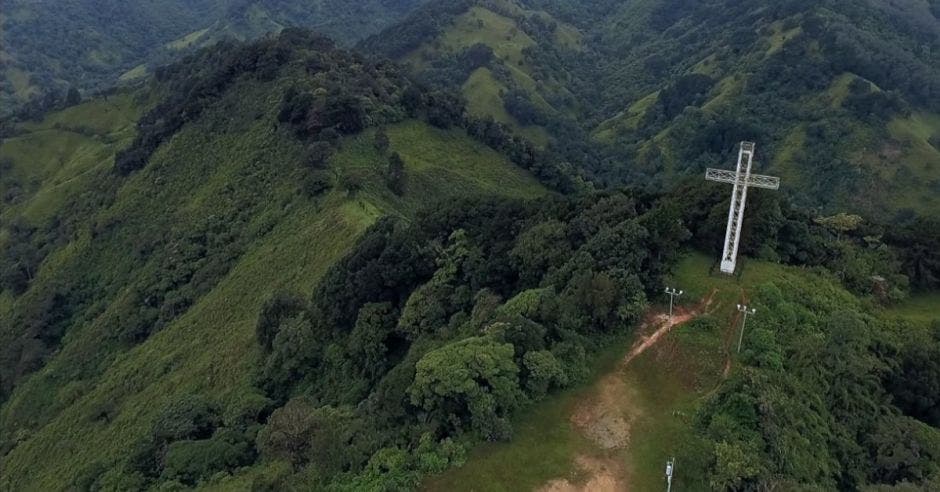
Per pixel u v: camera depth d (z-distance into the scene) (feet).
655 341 156.87
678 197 201.05
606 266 168.66
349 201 305.73
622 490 121.80
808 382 147.43
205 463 162.61
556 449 129.29
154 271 332.19
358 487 119.55
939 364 159.94
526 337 145.79
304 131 362.74
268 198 344.69
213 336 266.36
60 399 286.66
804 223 200.85
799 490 117.29
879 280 193.77
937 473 132.36
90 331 323.16
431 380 131.95
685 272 178.09
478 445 128.57
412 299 195.52
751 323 158.61
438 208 233.55
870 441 141.69
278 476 129.18
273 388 211.00
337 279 224.12
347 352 203.41
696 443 128.77
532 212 215.31
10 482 249.34
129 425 231.50
